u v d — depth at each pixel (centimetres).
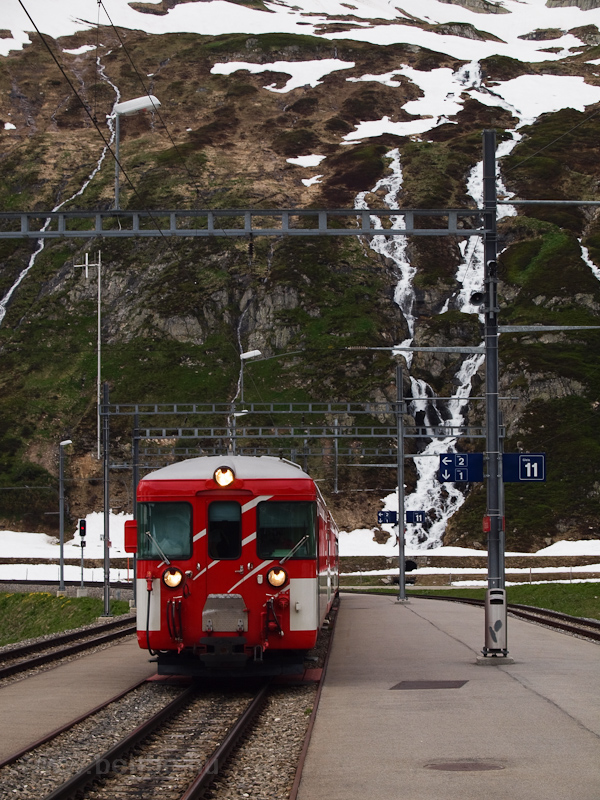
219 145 15562
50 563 7944
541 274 11119
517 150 14950
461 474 2225
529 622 3189
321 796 833
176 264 11881
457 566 7444
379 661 1914
